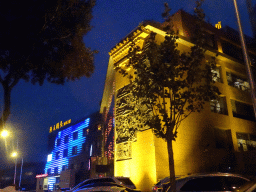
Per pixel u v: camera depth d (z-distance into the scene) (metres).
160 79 10.31
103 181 14.46
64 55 11.70
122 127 20.42
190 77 10.60
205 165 18.53
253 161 19.78
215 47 24.06
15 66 9.79
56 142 44.75
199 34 11.24
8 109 9.31
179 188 8.76
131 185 14.69
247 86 26.27
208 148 19.25
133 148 18.72
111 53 23.00
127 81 20.73
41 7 9.70
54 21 10.61
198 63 10.78
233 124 22.34
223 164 19.88
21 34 9.46
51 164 44.56
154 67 10.53
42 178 44.94
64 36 11.27
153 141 16.75
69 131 41.47
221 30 25.61
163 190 9.51
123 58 21.20
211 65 10.89
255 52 26.27
